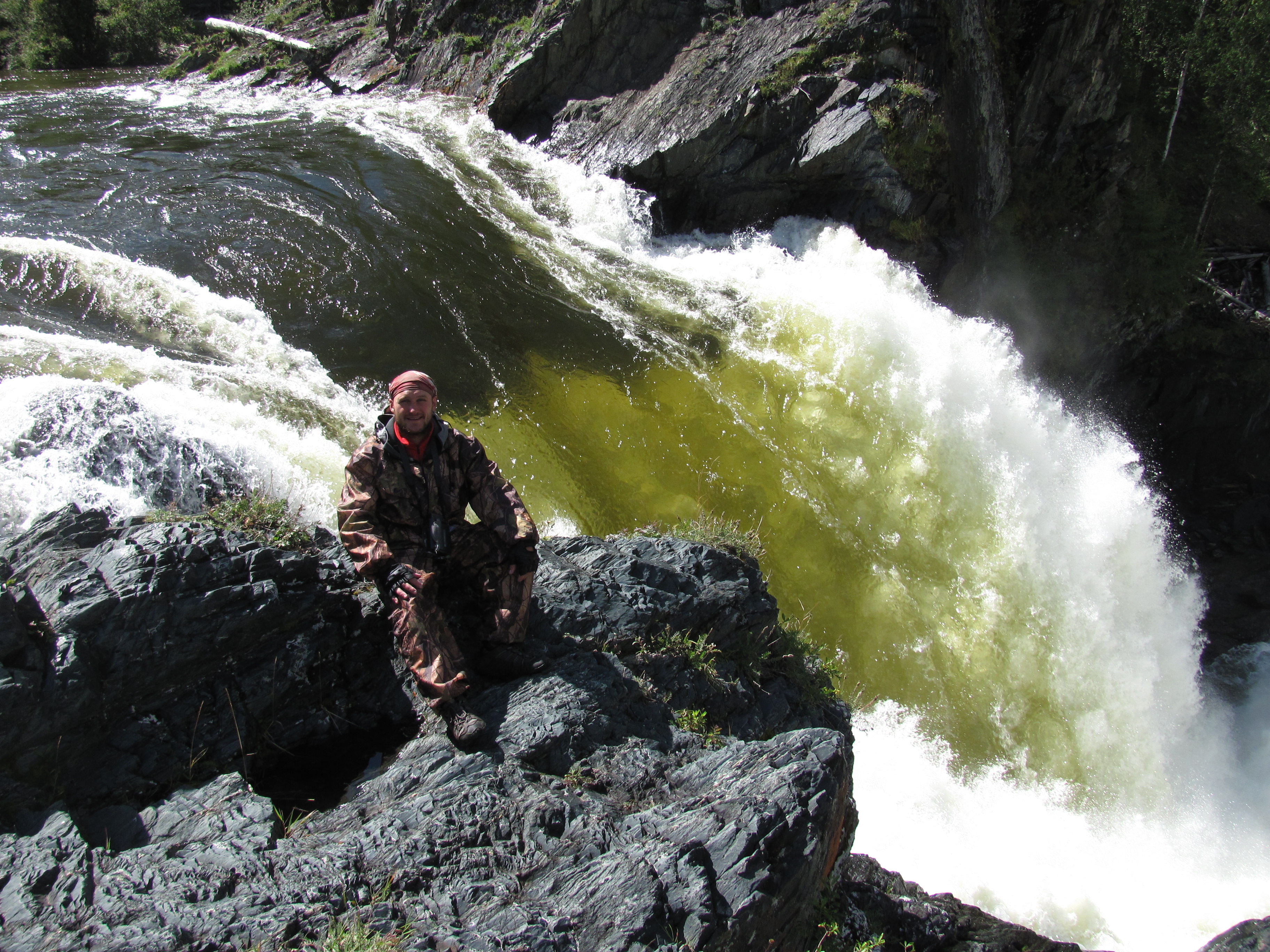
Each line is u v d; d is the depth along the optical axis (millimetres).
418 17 19125
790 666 5477
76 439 5863
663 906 3018
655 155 13219
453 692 3820
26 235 9461
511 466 8266
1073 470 10727
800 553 8961
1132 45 20344
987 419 10609
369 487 4090
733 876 3213
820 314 11188
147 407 6512
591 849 3264
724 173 13242
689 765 3893
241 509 4625
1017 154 16750
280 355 8367
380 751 4023
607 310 10914
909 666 8805
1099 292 17000
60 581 3652
